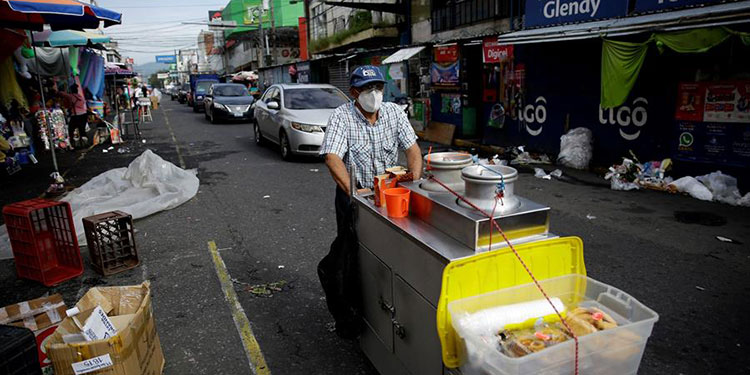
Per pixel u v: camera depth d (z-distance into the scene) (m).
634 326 1.65
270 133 10.89
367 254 2.58
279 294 3.89
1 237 5.31
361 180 3.01
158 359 2.81
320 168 9.02
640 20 6.79
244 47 50.97
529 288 1.90
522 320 1.78
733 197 6.16
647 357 2.95
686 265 4.25
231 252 4.82
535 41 8.11
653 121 7.47
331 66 20.94
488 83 10.98
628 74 6.70
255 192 7.25
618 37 7.42
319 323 3.44
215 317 3.54
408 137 3.04
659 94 7.32
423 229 2.13
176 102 41.97
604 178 7.73
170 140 13.55
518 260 1.89
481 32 11.87
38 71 7.68
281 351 3.09
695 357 2.94
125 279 4.25
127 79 21.17
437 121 12.98
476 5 11.88
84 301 2.77
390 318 2.38
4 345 2.07
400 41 16.70
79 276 4.32
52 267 4.49
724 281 3.93
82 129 12.89
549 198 6.64
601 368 1.63
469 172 2.04
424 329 2.04
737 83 6.32
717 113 6.59
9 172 9.04
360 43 19.48
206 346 3.15
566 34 7.70
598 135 8.49
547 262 1.97
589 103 8.55
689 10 6.24
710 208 5.91
